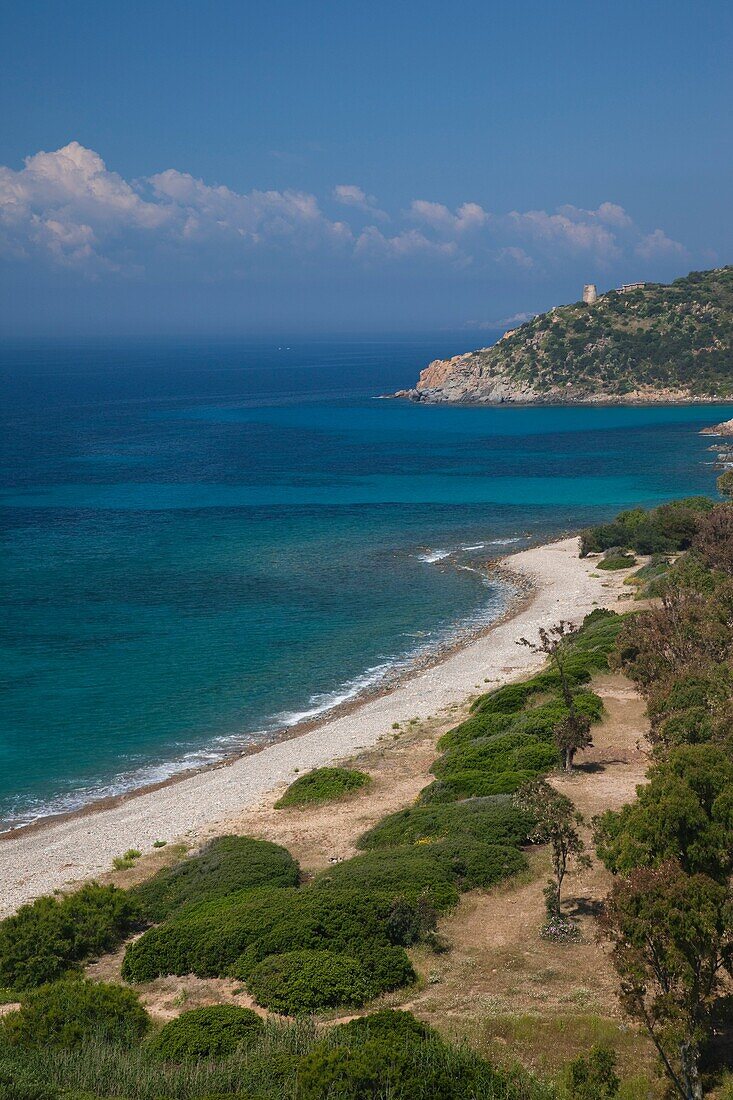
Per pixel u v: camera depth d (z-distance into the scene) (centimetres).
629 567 9194
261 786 4688
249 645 7131
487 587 8825
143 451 18700
